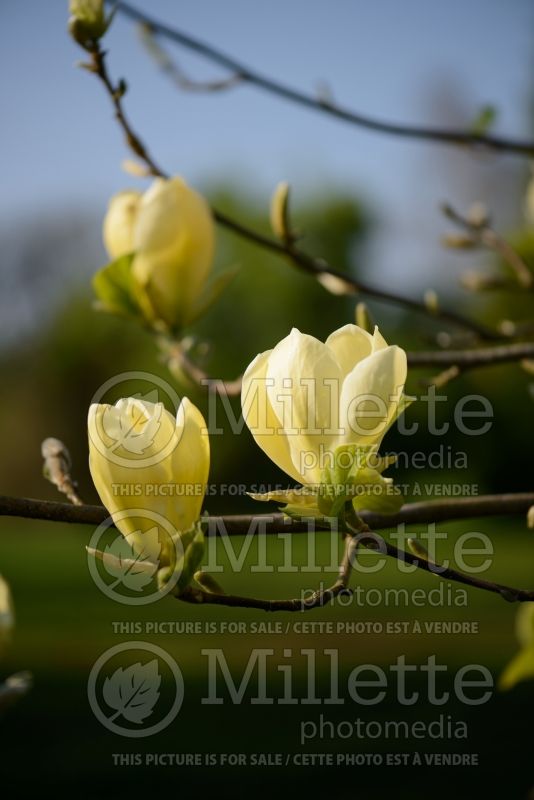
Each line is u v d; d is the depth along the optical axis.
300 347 1.14
